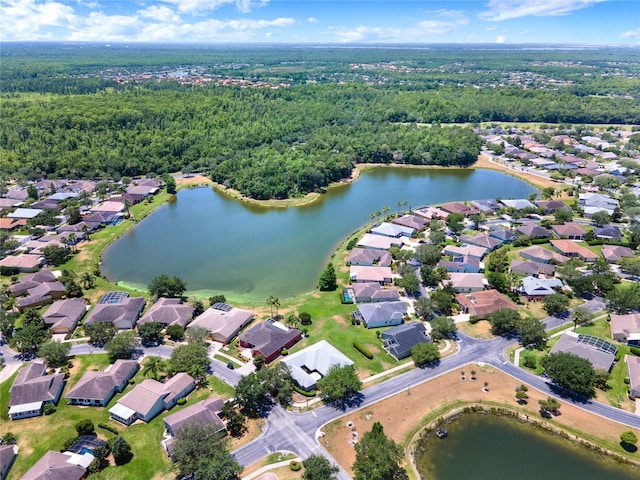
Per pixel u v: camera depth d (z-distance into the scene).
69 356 127.12
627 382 114.44
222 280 172.12
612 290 147.88
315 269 180.50
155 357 119.38
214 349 129.75
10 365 124.06
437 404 108.81
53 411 106.94
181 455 86.50
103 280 170.38
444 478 90.44
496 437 100.38
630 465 93.06
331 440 98.44
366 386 114.88
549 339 132.12
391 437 99.00
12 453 93.12
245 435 99.81
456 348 129.25
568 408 107.12
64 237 196.38
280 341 128.62
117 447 90.56
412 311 148.12
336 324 140.62
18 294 156.88
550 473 91.62
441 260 176.62
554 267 171.12
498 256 175.00
